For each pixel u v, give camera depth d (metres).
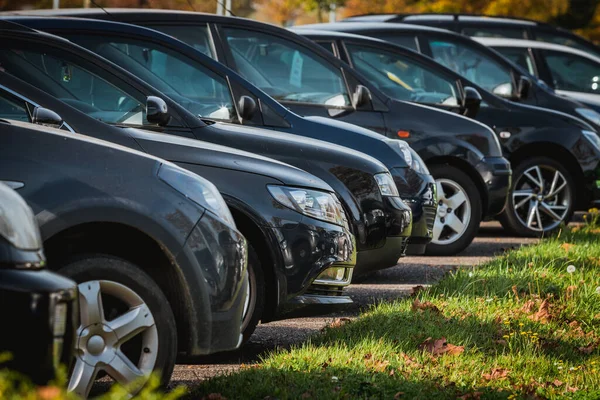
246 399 11.62
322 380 12.42
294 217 14.77
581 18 113.00
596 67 40.06
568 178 29.80
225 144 17.17
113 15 23.50
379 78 27.95
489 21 43.16
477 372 13.62
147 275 11.30
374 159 19.33
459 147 25.86
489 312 17.08
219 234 11.88
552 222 30.20
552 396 13.05
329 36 27.91
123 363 11.05
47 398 7.57
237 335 12.17
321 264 14.90
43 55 16.72
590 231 27.59
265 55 24.53
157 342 11.29
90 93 16.70
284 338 16.33
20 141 11.07
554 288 18.78
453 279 19.53
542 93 33.84
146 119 16.48
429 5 94.38
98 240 11.67
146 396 8.69
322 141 19.00
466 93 27.45
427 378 13.00
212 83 20.06
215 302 11.80
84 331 10.91
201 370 14.08
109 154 11.41
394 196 19.31
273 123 20.09
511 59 39.47
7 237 9.29
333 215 15.23
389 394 12.11
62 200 10.92
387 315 16.25
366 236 18.61
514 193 29.55
